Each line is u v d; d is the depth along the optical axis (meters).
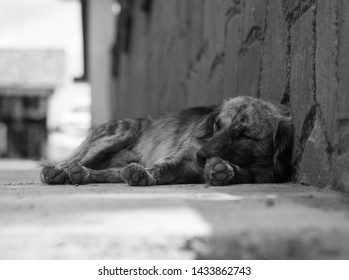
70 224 3.13
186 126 6.09
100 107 21.62
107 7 21.67
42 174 5.55
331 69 4.42
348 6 4.16
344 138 4.15
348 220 3.20
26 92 29.00
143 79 16.08
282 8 5.47
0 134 28.97
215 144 5.13
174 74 11.11
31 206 3.61
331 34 4.43
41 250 2.96
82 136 31.78
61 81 29.25
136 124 6.58
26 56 30.75
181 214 3.36
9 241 2.95
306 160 4.85
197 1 9.10
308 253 2.98
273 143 5.19
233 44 6.99
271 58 5.75
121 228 3.05
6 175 7.95
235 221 3.18
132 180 5.05
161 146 6.17
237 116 5.20
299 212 3.41
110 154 6.45
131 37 19.19
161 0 12.90
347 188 4.05
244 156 5.16
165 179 5.37
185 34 10.05
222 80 7.50
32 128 29.41
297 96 5.12
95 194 4.19
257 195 4.08
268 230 3.00
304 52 4.98
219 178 4.89
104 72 21.61
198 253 2.96
